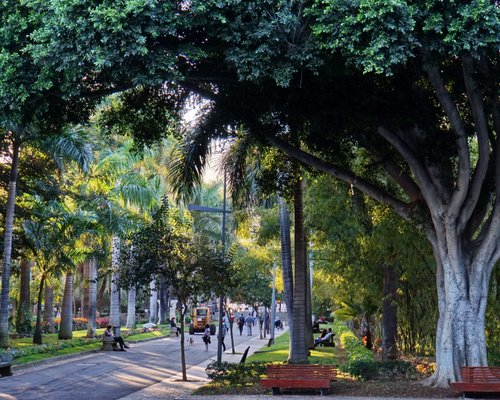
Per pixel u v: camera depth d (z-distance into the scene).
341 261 25.55
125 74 11.58
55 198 31.11
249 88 14.55
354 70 13.06
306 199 23.95
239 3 11.00
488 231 15.28
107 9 10.27
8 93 11.46
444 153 15.27
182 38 11.89
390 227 20.05
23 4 11.25
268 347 34.78
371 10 10.09
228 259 21.28
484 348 14.89
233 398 14.41
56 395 16.78
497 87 13.75
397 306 24.25
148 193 39.91
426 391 14.38
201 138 18.72
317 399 13.90
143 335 44.66
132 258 19.94
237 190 21.75
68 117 15.22
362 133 15.59
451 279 15.12
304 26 11.16
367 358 18.91
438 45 10.66
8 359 21.50
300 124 15.74
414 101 14.82
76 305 74.31
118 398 16.14
